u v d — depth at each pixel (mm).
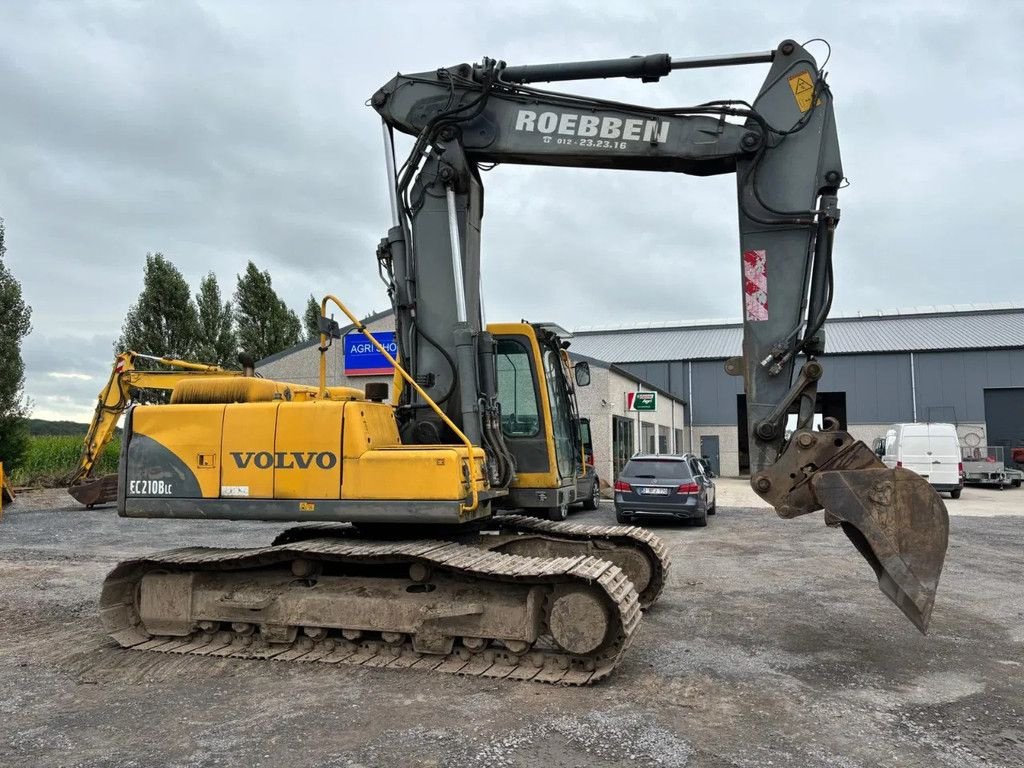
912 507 5062
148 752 4016
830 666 5574
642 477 14961
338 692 4969
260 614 5902
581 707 4672
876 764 3836
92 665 5617
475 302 6574
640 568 7320
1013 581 9133
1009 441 37062
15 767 3834
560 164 6410
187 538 12773
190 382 6301
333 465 5617
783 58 5859
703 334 46062
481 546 7086
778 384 5730
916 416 37969
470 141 6367
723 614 7250
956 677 5332
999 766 3818
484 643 5562
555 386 7484
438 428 6285
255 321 38500
